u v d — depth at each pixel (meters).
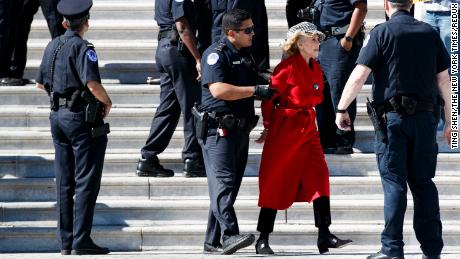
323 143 34.50
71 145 30.50
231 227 28.91
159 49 32.84
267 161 29.73
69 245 30.77
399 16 27.64
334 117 34.31
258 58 33.94
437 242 27.95
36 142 34.53
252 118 29.50
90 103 30.11
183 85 32.59
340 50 33.47
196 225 32.22
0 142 34.47
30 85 36.78
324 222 29.50
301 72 29.34
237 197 32.88
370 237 31.64
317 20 33.94
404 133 27.41
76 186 30.38
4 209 32.31
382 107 27.48
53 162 33.59
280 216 32.25
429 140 27.61
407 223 32.03
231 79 29.02
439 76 28.14
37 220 32.38
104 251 30.72
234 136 29.27
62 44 30.27
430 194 27.88
